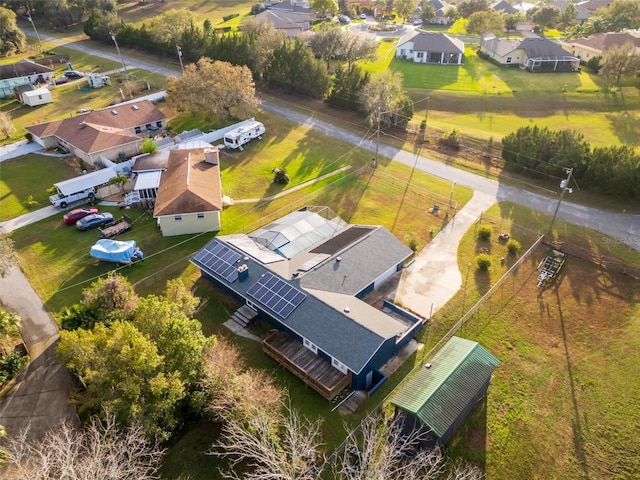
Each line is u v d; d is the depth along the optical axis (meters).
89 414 29.11
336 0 156.50
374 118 73.38
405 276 43.19
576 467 28.06
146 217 51.75
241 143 67.12
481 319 38.50
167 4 163.88
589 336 37.06
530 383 33.16
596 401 31.94
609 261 44.78
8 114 80.06
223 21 148.62
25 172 61.09
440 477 26.86
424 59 113.81
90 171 61.41
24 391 31.34
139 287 41.16
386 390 32.38
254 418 25.22
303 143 69.69
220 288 40.91
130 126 70.69
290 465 23.95
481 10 147.25
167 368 27.73
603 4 155.12
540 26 145.00
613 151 55.25
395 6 155.25
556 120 81.19
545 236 48.88
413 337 36.62
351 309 34.25
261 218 51.75
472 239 48.50
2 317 32.47
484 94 90.94
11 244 40.38
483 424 30.17
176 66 102.38
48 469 21.83
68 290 40.75
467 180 60.09
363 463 23.16
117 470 21.56
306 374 31.62
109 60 107.19
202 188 50.34
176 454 27.62
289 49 85.81
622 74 92.44
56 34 130.12
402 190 57.59
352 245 41.28
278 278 36.72
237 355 33.75
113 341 26.59
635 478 27.50
